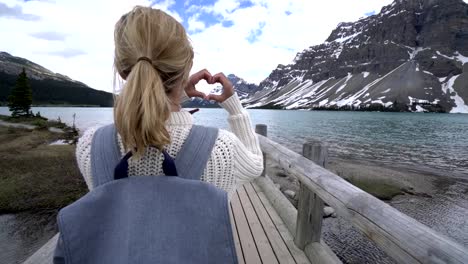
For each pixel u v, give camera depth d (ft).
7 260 26.91
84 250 2.14
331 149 102.22
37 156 64.59
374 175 59.06
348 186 6.50
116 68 2.79
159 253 2.07
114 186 2.31
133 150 2.31
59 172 51.31
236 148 2.84
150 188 2.29
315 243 9.71
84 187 44.11
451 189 50.42
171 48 2.59
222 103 3.79
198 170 2.55
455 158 85.81
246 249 10.12
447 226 35.12
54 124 159.74
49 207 37.58
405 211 39.73
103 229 2.18
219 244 2.24
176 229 2.17
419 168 69.46
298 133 157.17
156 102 2.28
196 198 2.30
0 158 61.62
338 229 29.32
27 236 31.01
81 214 2.19
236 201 14.76
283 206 13.00
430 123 252.21
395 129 190.60
